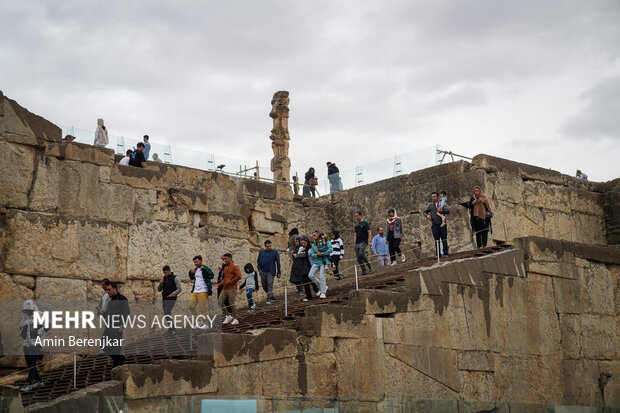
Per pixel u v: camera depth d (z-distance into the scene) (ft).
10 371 64.28
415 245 95.30
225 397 46.93
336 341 56.44
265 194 95.50
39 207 69.21
